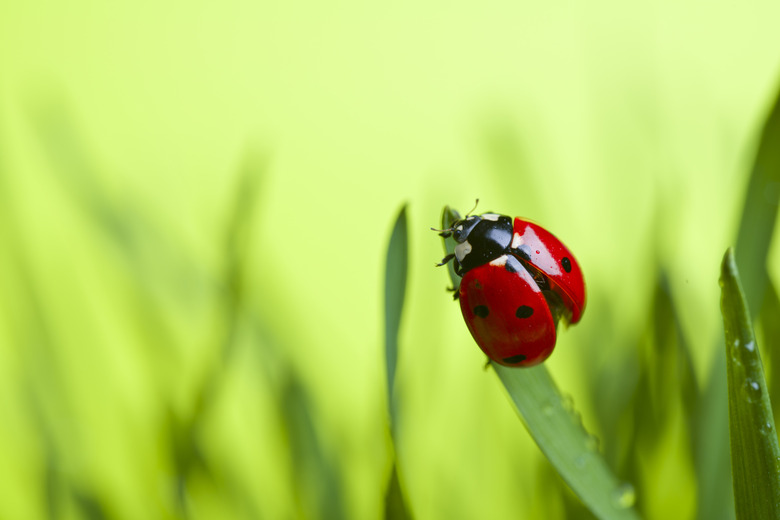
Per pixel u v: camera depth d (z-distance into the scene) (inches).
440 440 4.3
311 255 5.1
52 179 4.5
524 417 3.6
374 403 4.2
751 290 3.7
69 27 7.1
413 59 6.6
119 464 4.3
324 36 7.0
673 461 4.0
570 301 4.0
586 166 4.7
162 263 4.3
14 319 4.3
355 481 4.2
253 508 4.2
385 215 5.6
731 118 4.6
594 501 3.6
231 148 5.7
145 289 4.3
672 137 4.5
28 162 4.6
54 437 4.2
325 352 4.7
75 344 4.4
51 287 4.4
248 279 4.1
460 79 6.4
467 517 4.3
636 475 4.0
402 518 3.5
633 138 4.5
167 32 7.0
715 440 3.8
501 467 4.3
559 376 4.3
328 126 6.3
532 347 3.9
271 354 4.2
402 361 4.3
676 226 4.3
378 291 5.0
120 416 4.3
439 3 6.7
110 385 4.4
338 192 5.7
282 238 5.1
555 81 5.8
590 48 4.6
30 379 4.3
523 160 4.5
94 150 4.5
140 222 4.4
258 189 4.1
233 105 6.5
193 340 4.3
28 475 4.3
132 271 4.3
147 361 4.3
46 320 4.3
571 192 4.6
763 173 3.7
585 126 5.0
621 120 4.5
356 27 6.9
